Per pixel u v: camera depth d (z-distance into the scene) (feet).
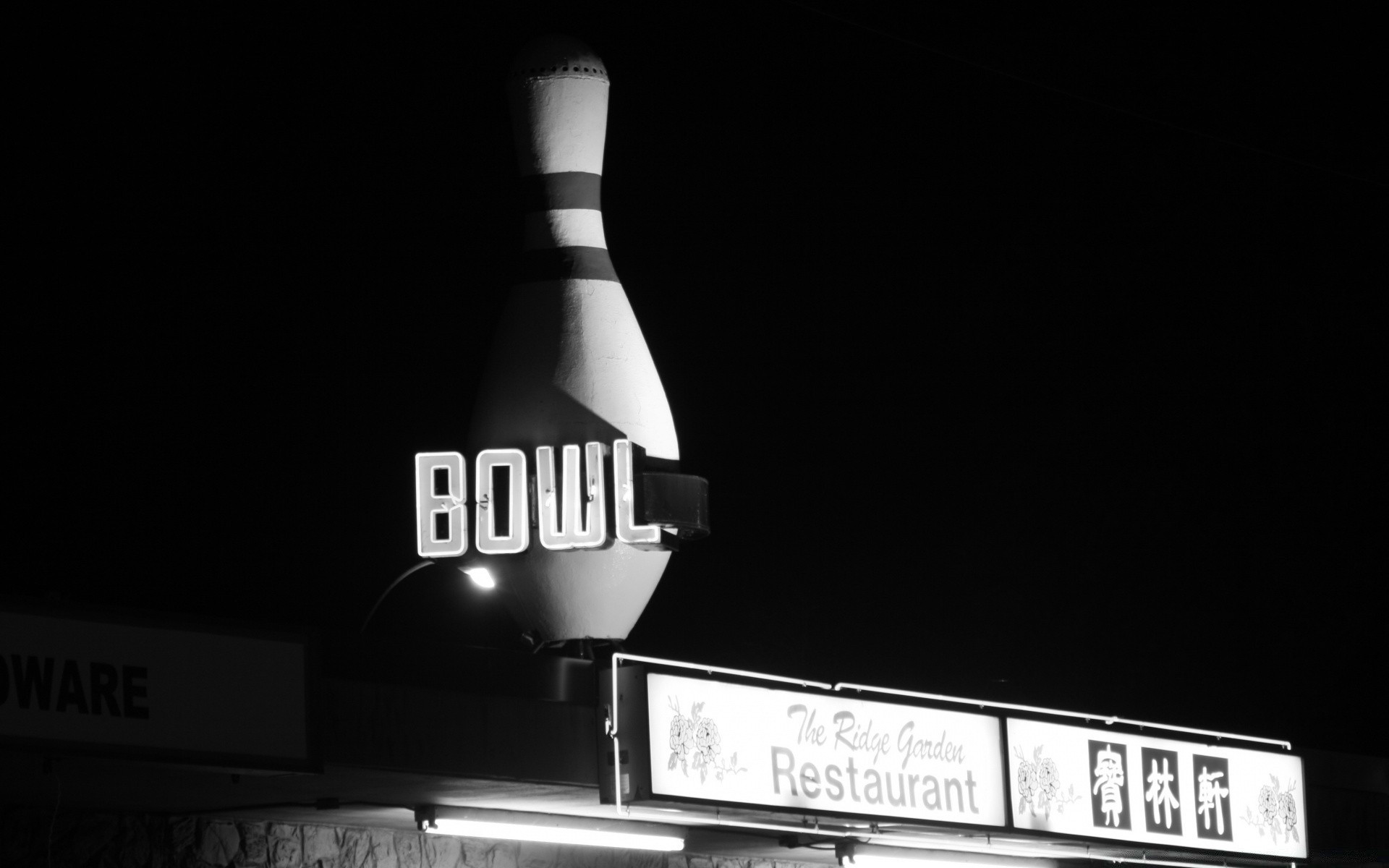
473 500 56.08
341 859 51.55
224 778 42.39
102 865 46.83
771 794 46.62
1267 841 61.52
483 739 44.55
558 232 60.70
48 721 37.01
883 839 55.98
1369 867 73.15
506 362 59.47
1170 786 58.39
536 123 61.00
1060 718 55.16
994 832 52.06
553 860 56.34
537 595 56.49
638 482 55.21
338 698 42.01
